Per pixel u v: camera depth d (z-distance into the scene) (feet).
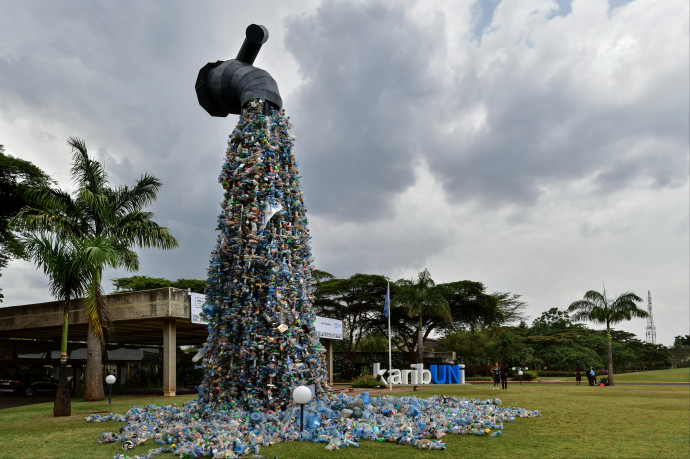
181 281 165.17
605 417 41.96
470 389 95.14
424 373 122.11
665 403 56.85
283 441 27.55
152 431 30.12
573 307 121.29
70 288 49.42
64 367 47.09
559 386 109.91
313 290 38.04
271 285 34.37
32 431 34.63
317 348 36.37
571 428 34.76
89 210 65.51
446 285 157.69
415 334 177.17
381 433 28.78
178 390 89.35
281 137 37.81
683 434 32.60
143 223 66.95
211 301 35.68
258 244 35.06
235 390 33.55
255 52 39.47
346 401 35.24
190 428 29.22
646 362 282.15
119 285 163.43
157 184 70.03
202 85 39.78
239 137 36.99
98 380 67.00
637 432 33.35
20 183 87.56
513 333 241.55
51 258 49.14
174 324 76.64
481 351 187.93
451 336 197.06
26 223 59.11
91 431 33.55
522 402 58.08
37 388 87.15
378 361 166.71
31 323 87.10
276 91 37.91
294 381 33.71
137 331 97.91
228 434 27.40
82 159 65.41
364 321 174.50
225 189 37.04
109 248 52.90
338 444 25.96
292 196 37.73
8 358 96.22
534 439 29.81
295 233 37.22
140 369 122.31
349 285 163.22
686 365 325.21
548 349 213.46
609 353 117.70
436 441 27.43
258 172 35.65
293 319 34.91
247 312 34.01
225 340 34.24
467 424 33.06
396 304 153.69
